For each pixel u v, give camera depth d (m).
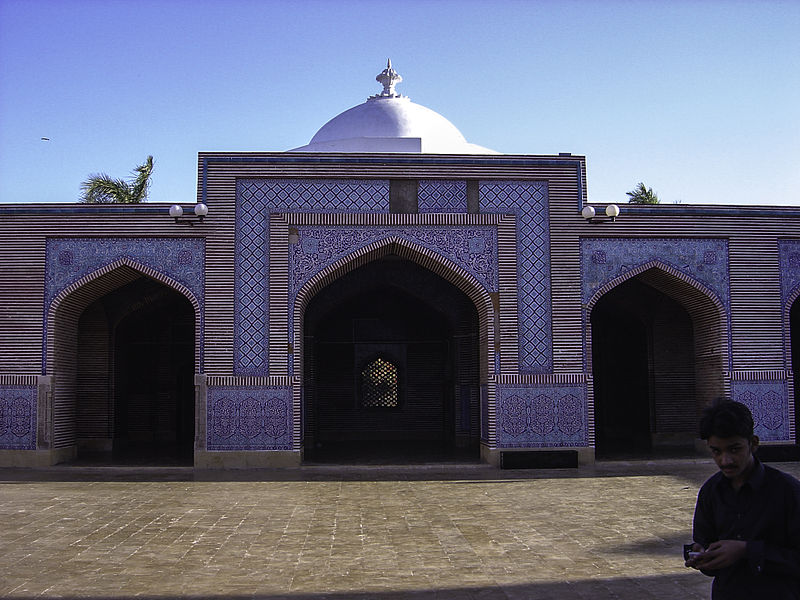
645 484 6.94
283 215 8.34
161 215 8.31
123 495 6.41
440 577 3.78
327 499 6.20
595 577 3.75
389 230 8.40
